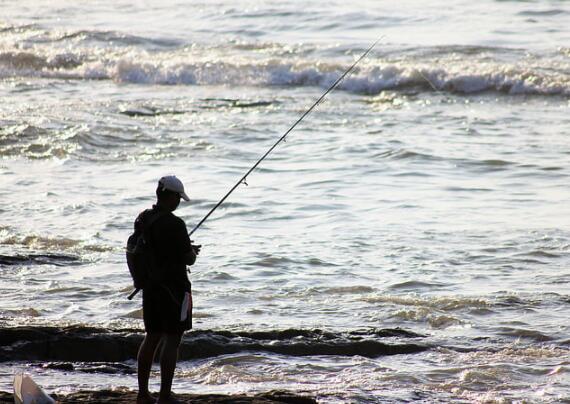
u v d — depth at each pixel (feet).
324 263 141.59
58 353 99.25
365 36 390.83
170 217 78.02
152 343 79.51
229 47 379.96
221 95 311.88
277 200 183.93
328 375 96.78
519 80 308.40
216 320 114.11
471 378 95.76
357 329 109.50
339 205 179.63
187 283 79.05
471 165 212.23
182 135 246.06
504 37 375.25
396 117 273.54
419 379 95.66
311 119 270.46
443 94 310.86
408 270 137.28
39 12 471.62
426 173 206.28
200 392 90.58
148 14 456.45
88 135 237.45
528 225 162.50
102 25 435.94
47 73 358.02
